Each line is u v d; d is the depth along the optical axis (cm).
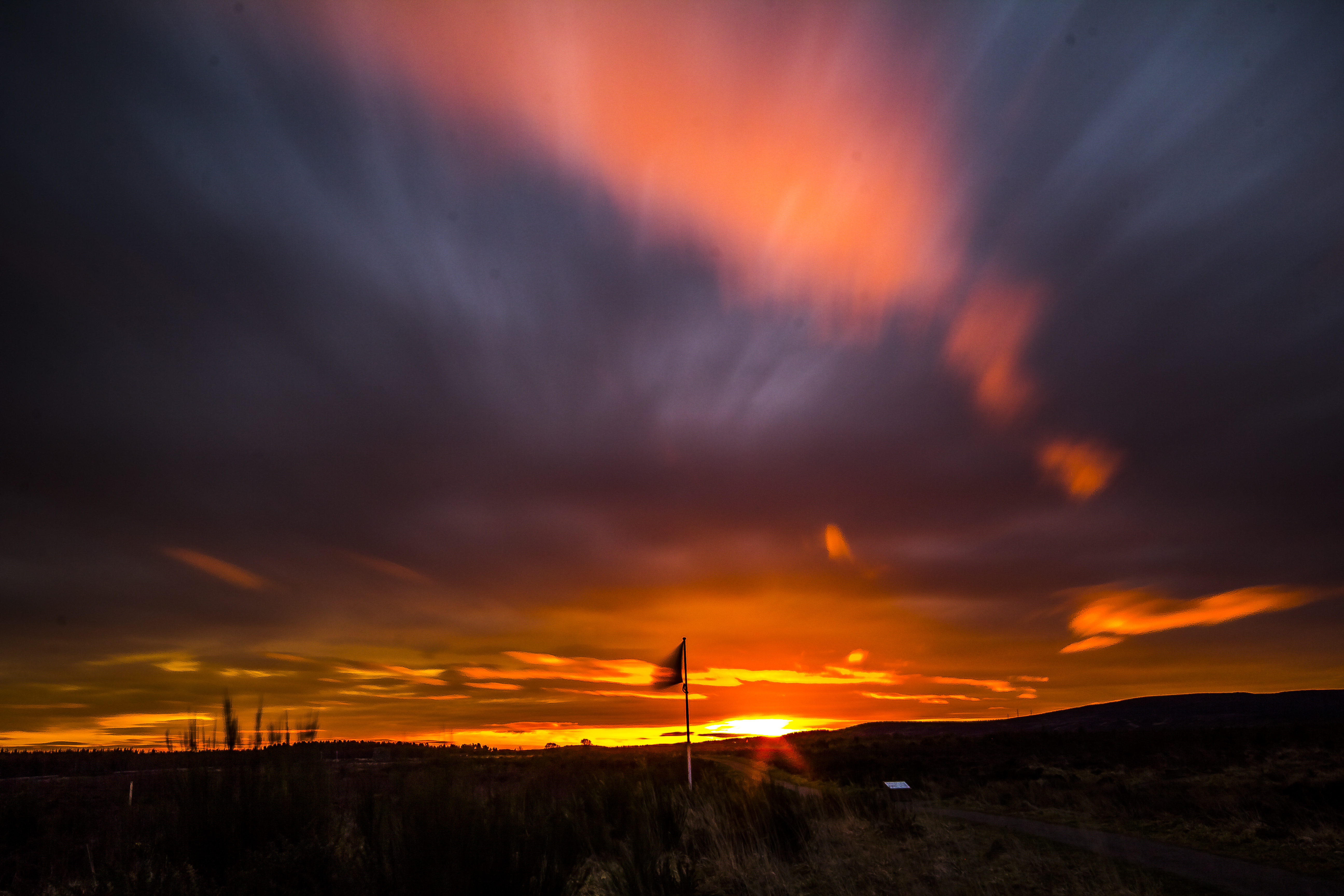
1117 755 4909
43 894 1011
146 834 963
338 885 836
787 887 1106
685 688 2302
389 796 1098
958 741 7381
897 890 1070
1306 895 1027
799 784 3164
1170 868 1217
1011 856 1311
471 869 897
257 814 938
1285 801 1877
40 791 2444
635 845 1194
